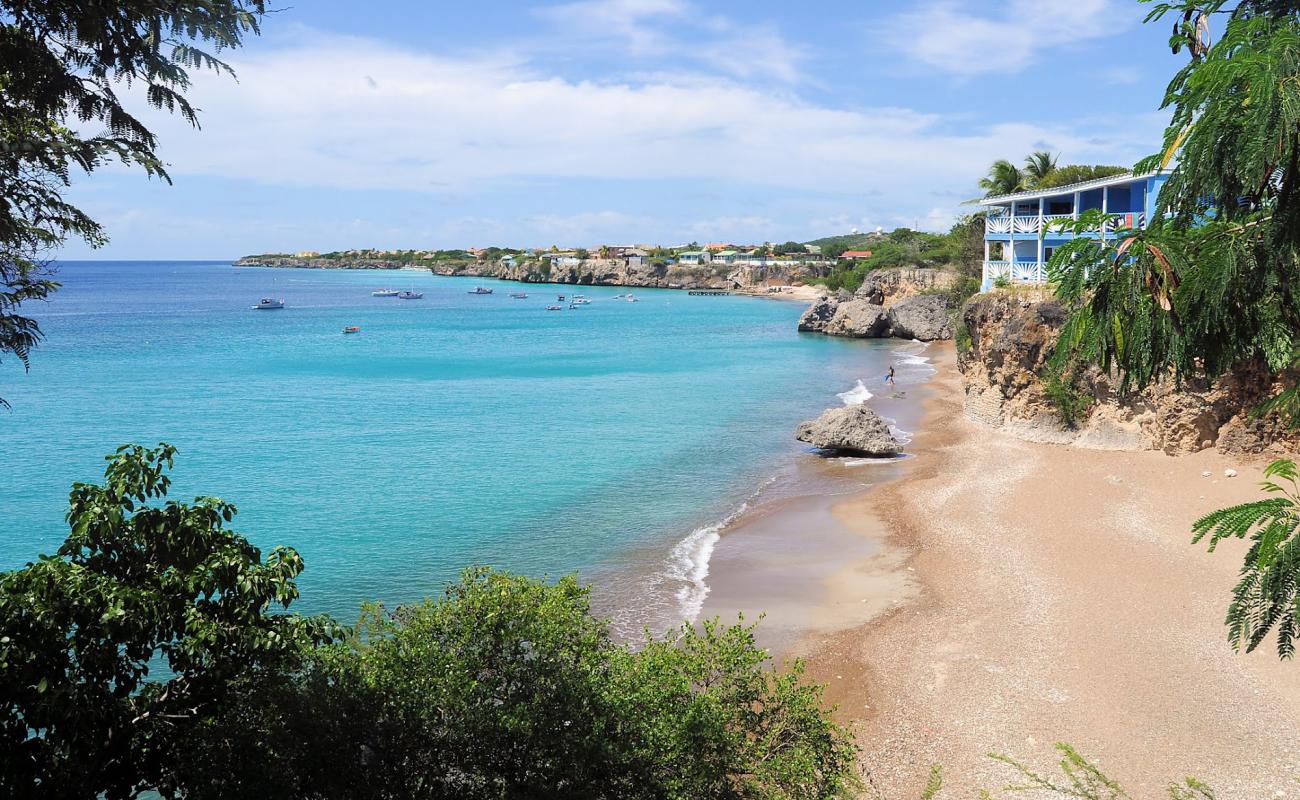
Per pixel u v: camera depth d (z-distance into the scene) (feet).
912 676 67.00
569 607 45.85
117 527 34.91
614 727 41.29
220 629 34.45
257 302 655.35
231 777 34.24
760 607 81.87
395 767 37.68
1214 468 113.09
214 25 27.61
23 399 212.23
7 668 29.91
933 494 116.26
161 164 28.76
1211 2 25.39
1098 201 173.06
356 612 82.99
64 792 31.30
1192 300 22.94
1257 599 21.76
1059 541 93.71
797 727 45.47
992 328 152.15
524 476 135.03
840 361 282.56
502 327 440.04
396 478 134.72
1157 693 61.77
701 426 174.09
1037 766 54.24
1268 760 53.47
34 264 29.17
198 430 174.40
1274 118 20.21
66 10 25.85
